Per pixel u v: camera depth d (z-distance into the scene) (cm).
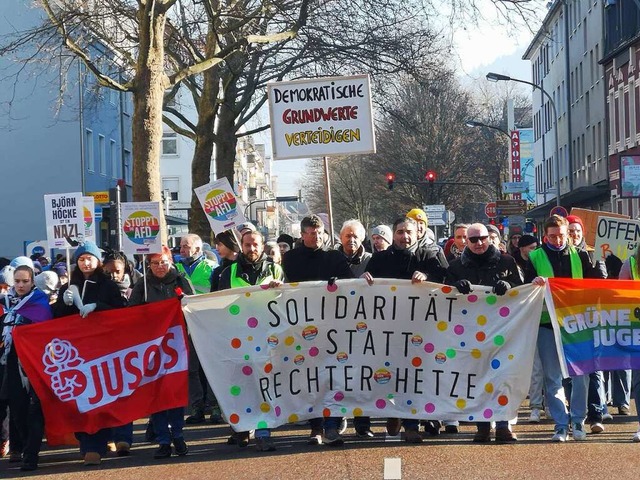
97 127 4606
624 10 4591
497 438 1020
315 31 2731
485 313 1030
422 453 947
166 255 1180
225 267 1216
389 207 7556
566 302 1022
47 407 1018
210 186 1614
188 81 3116
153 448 1098
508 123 8131
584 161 5641
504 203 4950
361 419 1079
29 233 4372
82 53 2108
